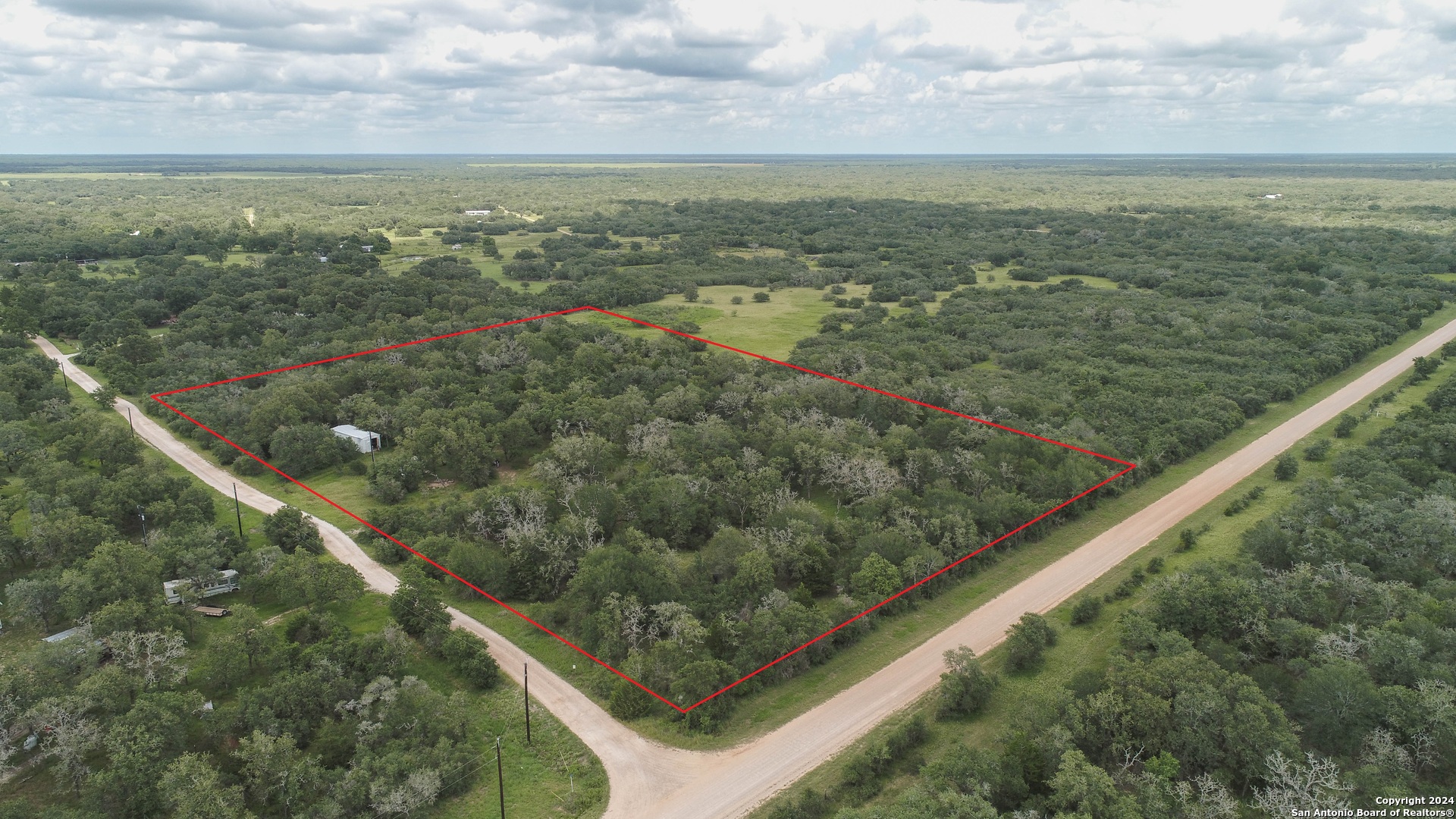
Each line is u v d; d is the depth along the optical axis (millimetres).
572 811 65125
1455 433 122250
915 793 61562
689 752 71688
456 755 68625
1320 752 67750
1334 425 147875
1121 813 59188
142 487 109562
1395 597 84375
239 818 61000
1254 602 83188
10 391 144250
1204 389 156250
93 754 68938
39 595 85125
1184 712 67938
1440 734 65312
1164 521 114938
